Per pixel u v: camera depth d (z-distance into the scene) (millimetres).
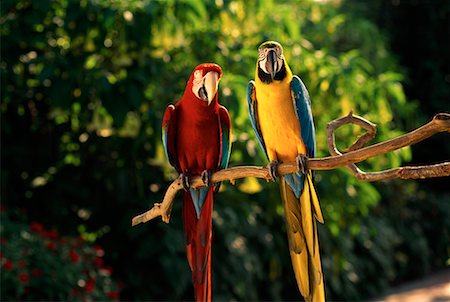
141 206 11844
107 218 12062
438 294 16500
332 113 12062
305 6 14961
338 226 13055
